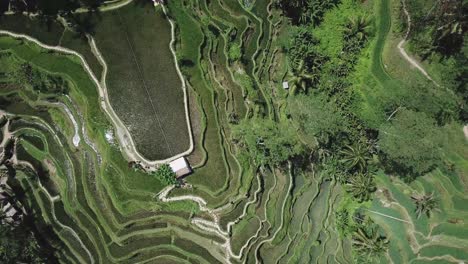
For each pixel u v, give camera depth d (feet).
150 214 105.09
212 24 104.37
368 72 111.04
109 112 101.65
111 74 101.14
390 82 110.32
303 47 108.06
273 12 109.09
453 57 107.04
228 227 106.11
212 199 105.09
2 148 104.42
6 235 96.78
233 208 106.22
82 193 105.19
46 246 105.19
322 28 109.60
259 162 105.40
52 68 101.35
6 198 103.55
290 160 109.40
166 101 101.65
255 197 106.32
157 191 103.76
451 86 108.68
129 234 105.29
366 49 110.83
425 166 110.22
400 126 107.24
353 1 109.09
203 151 102.83
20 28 99.76
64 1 99.14
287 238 110.63
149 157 101.91
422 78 109.40
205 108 103.04
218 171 104.06
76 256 105.60
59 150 105.81
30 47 100.78
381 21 109.29
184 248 106.32
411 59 109.60
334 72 110.63
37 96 103.91
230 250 106.42
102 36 100.73
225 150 104.37
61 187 105.70
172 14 101.50
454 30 101.04
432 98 107.96
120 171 102.83
